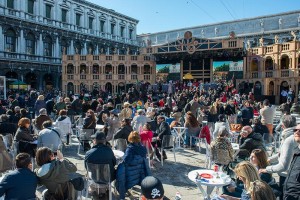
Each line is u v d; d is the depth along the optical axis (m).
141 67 39.88
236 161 7.84
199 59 37.28
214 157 7.99
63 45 54.38
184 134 14.79
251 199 4.25
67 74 40.19
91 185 7.31
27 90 39.06
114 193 8.48
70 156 12.54
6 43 45.22
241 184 6.82
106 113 15.54
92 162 7.06
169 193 8.53
